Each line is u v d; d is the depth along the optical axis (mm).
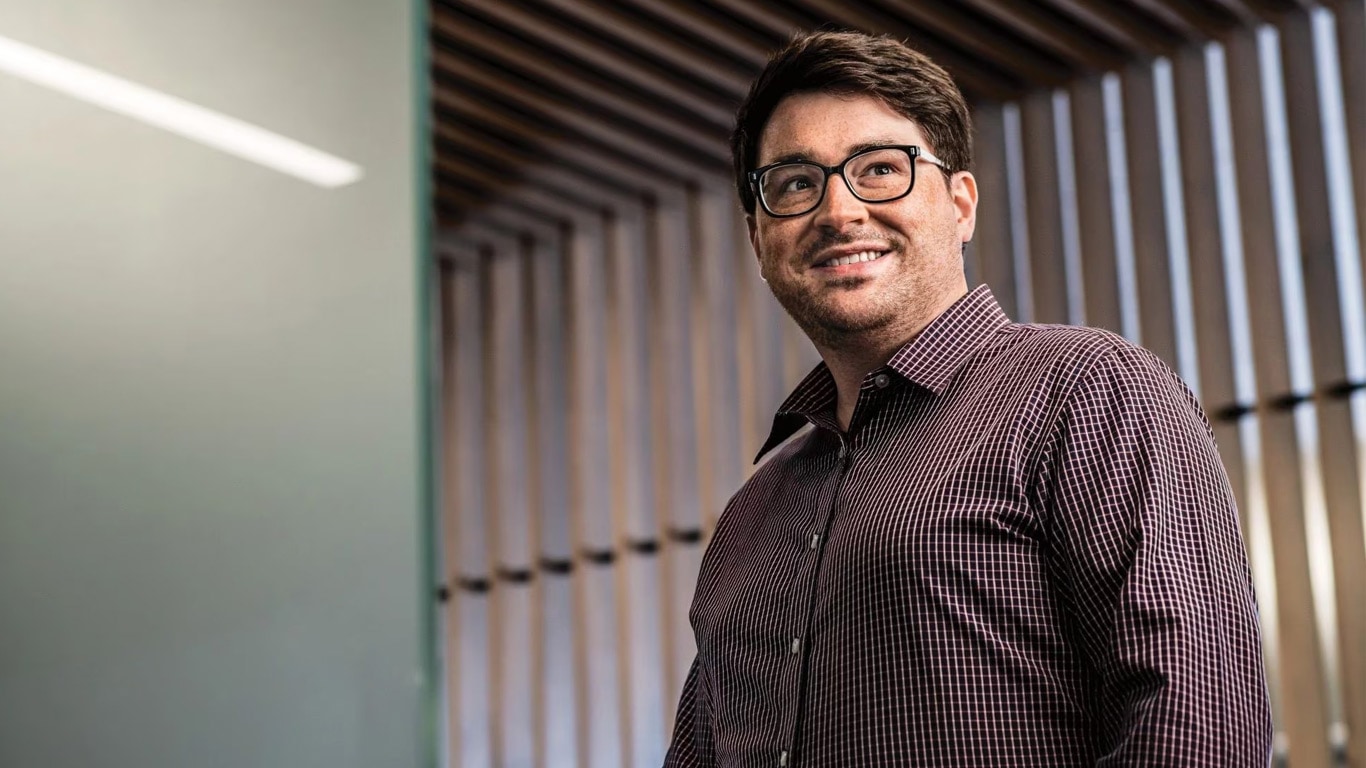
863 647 1094
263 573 814
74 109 876
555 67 5180
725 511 1412
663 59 5066
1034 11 4707
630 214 6301
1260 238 4594
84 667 812
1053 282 4898
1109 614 1020
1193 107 4734
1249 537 4594
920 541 1081
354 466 820
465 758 6750
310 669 801
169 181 866
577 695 6324
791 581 1196
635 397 6211
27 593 819
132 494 829
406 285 841
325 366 834
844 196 1245
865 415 1234
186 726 801
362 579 806
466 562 6859
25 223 860
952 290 1287
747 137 1357
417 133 864
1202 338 4641
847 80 1281
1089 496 1049
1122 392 1080
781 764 1131
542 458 6543
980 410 1146
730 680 1238
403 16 879
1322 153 4500
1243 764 955
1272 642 4523
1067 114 4961
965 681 1050
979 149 5012
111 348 846
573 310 6465
